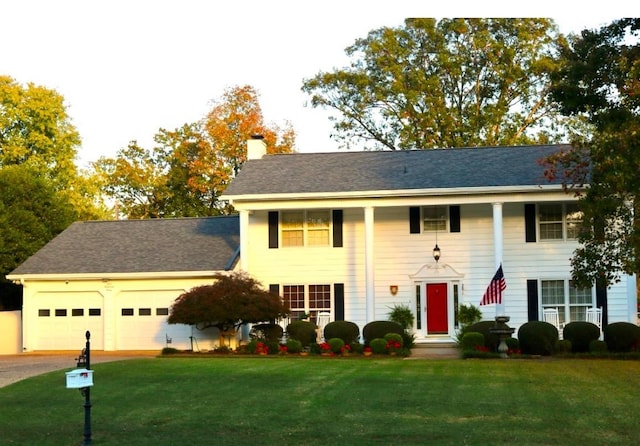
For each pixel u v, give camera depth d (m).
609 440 14.07
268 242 34.78
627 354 27.86
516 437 14.34
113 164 59.94
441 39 53.59
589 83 25.25
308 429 15.22
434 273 33.66
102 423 16.05
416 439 14.30
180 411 17.11
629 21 25.23
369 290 32.50
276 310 30.64
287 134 55.06
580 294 32.75
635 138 23.45
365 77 54.06
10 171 46.22
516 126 53.25
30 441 14.59
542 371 23.19
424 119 52.19
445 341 33.19
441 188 32.06
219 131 53.09
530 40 52.41
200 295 30.53
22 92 54.06
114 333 34.53
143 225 38.78
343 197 32.94
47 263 35.53
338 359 27.86
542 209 33.25
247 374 22.59
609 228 26.75
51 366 26.23
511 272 33.19
